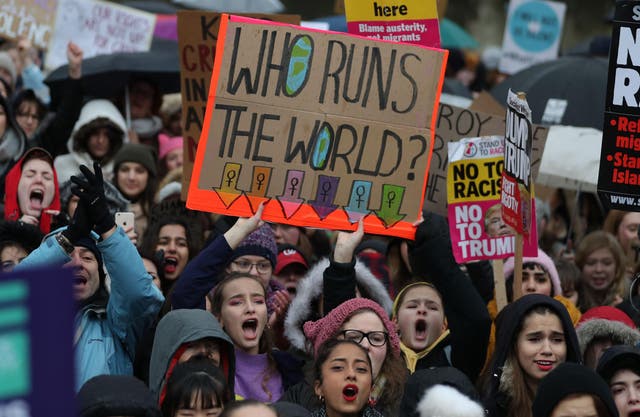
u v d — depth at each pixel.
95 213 15.84
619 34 17.70
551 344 16.59
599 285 25.14
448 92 36.12
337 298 17.25
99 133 25.47
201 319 15.30
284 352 17.72
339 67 17.39
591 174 28.33
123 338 16.58
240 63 17.16
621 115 17.77
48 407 6.78
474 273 20.77
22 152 23.61
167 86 30.86
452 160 19.27
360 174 17.42
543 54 41.53
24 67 30.33
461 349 17.42
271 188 17.20
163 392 15.10
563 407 14.57
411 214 17.53
